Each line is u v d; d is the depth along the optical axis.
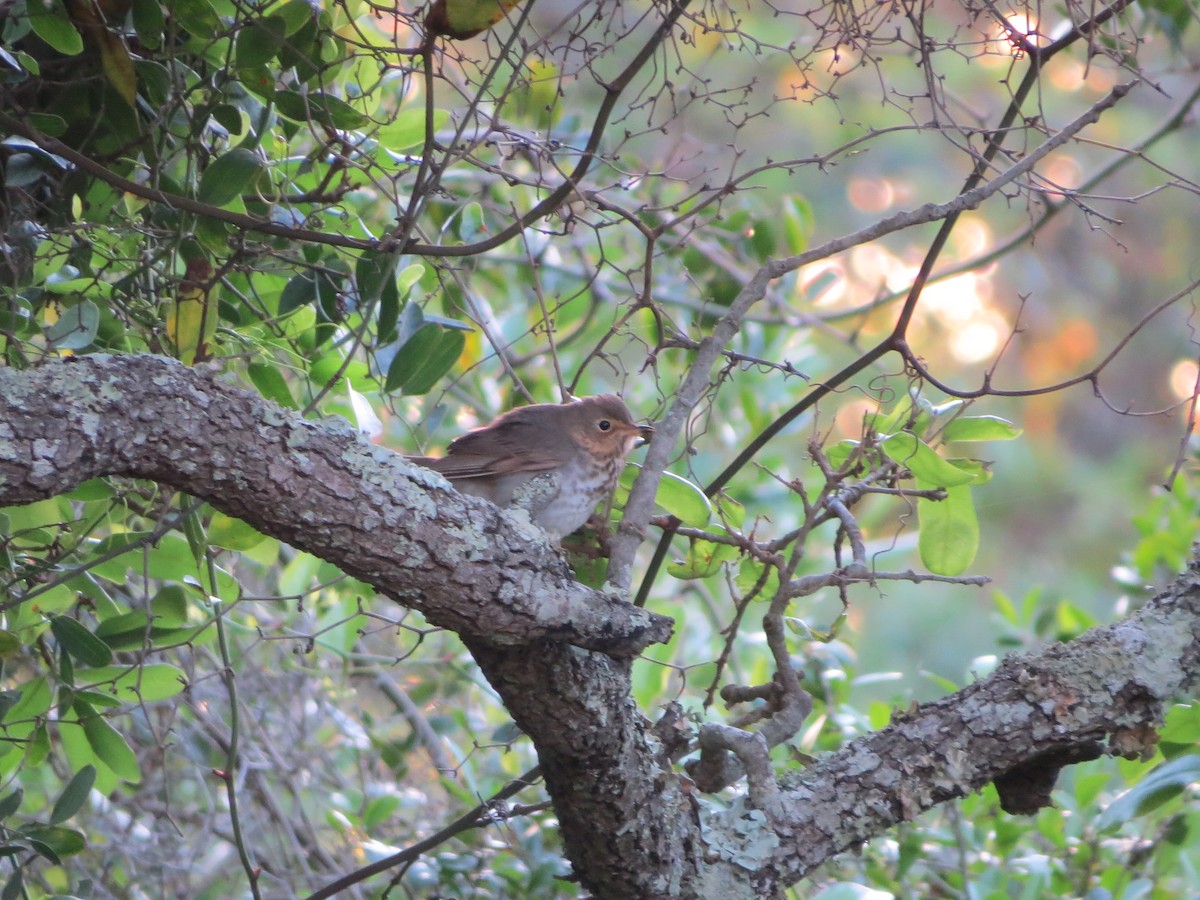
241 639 10.80
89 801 9.70
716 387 7.98
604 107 7.15
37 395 4.54
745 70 17.73
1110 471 21.25
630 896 6.25
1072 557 20.58
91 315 6.76
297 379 9.79
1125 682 6.23
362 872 7.87
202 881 10.53
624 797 6.08
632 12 15.54
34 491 4.47
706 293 11.48
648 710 10.11
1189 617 6.36
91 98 7.30
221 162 7.02
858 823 6.30
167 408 4.78
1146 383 22.03
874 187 21.02
